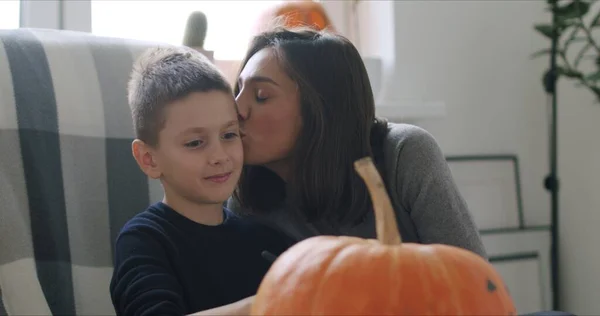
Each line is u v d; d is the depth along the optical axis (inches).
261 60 33.9
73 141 39.1
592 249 66.1
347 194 34.3
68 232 37.9
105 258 38.9
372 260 19.3
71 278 37.2
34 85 38.5
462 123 67.9
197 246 33.4
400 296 18.4
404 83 64.9
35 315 34.1
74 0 56.2
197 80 32.5
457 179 66.5
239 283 33.8
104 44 42.6
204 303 32.4
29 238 36.0
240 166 33.3
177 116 31.9
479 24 69.1
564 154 69.6
